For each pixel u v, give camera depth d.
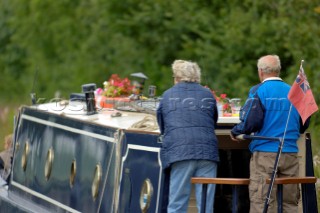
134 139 13.66
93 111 16.27
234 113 15.69
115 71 43.28
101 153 14.44
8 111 33.16
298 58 29.25
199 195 13.66
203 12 37.72
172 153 13.20
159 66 41.09
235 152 16.12
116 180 13.70
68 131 15.76
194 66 13.98
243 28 34.19
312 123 23.94
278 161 13.05
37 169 16.86
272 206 13.67
